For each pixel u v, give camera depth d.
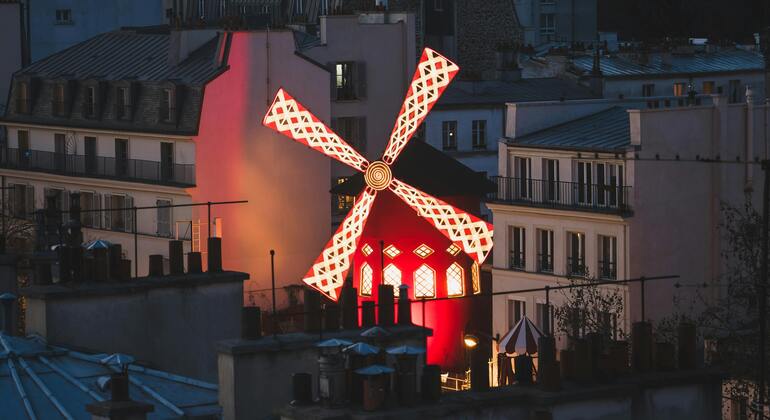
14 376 42.88
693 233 101.50
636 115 99.38
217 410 41.84
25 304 51.91
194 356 48.34
